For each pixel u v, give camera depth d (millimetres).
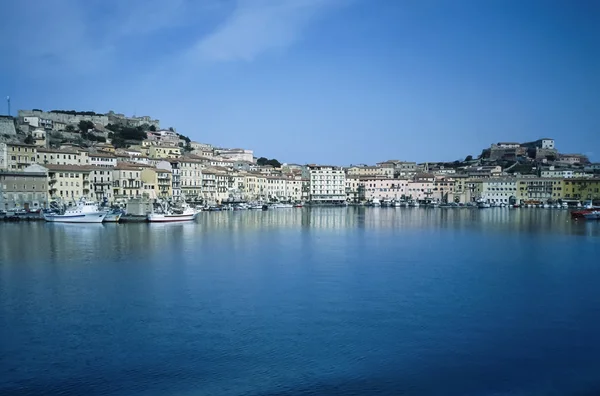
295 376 37531
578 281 67625
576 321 49625
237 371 38344
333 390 35594
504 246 105125
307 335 45656
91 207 157375
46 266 76312
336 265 79750
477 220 191375
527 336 45469
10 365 39250
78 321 49312
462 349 42500
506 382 36719
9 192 172750
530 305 55312
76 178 197375
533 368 38906
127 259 83500
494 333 46219
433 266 79188
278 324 48656
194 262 81375
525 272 74125
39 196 182625
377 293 60656
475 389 35781
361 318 50562
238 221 179250
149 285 64125
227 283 65625
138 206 171000
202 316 51094
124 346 42969
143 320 49719
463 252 95562
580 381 36906
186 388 35812
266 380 36906
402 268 77375
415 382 36656
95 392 35219
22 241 106438
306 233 133750
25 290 60938
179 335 45531
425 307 54531
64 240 108938
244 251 95062
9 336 45188
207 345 43250
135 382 36594
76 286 63156
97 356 40938
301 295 59500
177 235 123312
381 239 119312
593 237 123625
